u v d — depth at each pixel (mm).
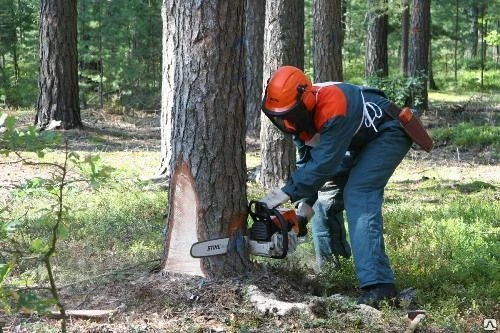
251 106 15602
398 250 5988
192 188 4598
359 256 4652
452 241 6379
